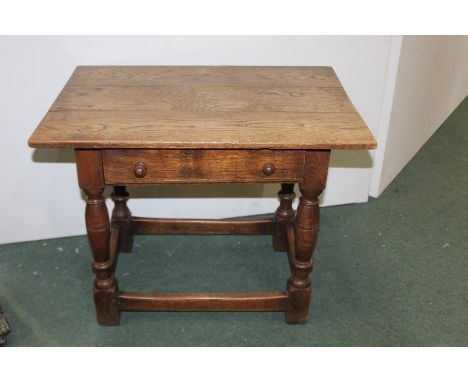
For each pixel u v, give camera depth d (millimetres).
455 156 2773
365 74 2023
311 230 1490
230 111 1441
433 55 2447
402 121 2338
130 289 1812
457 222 2223
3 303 1739
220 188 2105
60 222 2043
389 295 1805
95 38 1742
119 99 1500
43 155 1884
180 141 1276
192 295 1613
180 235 2104
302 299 1616
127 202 2074
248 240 2082
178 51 1836
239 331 1646
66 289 1808
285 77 1693
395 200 2365
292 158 1367
